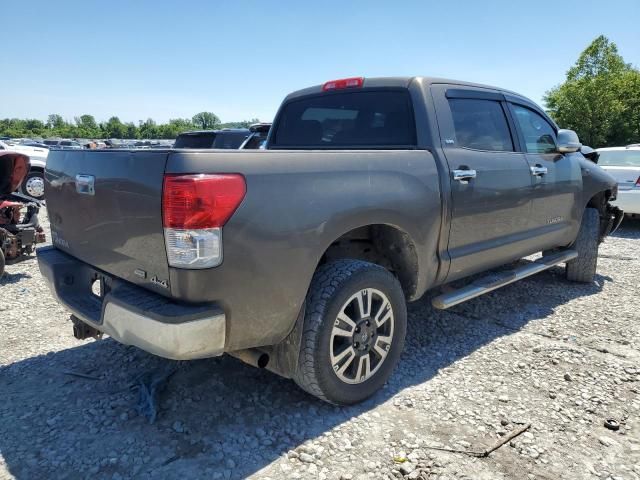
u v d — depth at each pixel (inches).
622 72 1295.5
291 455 97.8
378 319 116.3
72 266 118.9
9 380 126.9
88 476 91.3
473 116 150.5
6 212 235.6
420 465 95.2
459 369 135.6
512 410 115.2
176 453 98.1
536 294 202.4
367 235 130.0
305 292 100.8
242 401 117.0
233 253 88.9
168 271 88.7
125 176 95.0
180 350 86.8
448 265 136.3
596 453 100.1
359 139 149.5
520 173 159.3
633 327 166.9
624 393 123.6
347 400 112.7
